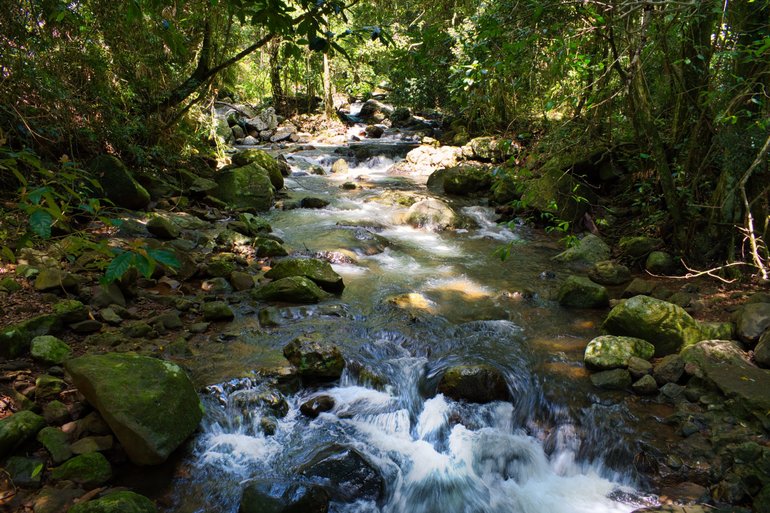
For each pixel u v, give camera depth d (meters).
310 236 7.55
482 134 14.74
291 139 17.89
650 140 6.06
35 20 6.21
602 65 5.48
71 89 7.17
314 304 5.33
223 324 4.82
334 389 4.07
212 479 3.16
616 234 7.80
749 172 4.78
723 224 5.71
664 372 4.09
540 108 11.27
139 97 9.20
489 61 4.69
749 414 3.58
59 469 2.97
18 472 2.92
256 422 3.63
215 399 3.71
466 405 3.96
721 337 4.46
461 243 7.80
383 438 3.68
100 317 4.50
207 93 10.11
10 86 6.07
